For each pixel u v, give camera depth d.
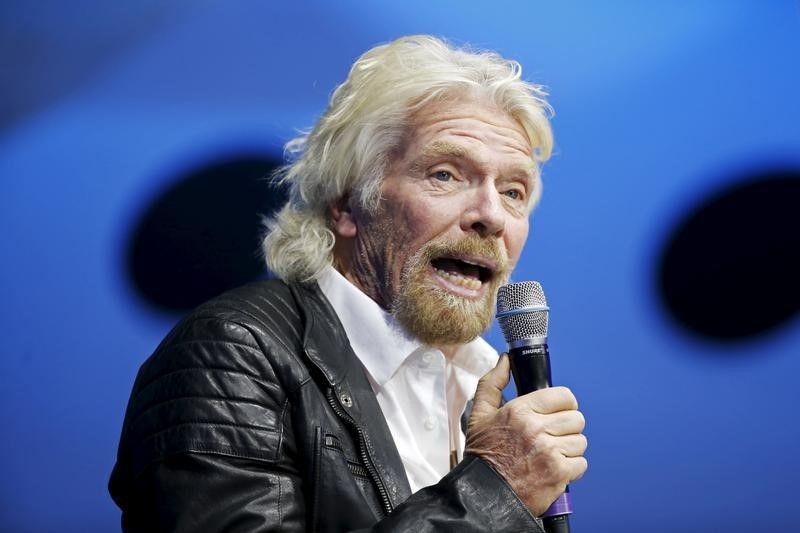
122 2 10.87
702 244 11.08
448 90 6.46
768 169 11.23
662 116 11.27
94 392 10.36
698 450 10.77
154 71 10.87
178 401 5.44
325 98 11.02
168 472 5.27
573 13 11.38
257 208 10.73
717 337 10.92
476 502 5.07
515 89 6.59
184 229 10.66
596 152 11.19
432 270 6.33
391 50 6.75
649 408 10.80
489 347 6.76
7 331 10.36
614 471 10.66
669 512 10.66
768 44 11.42
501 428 5.29
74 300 10.46
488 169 6.36
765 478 10.73
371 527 5.01
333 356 5.98
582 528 10.54
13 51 10.69
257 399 5.49
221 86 10.92
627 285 11.00
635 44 11.38
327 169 6.67
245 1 11.00
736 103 11.30
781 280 11.00
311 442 5.54
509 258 6.55
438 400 6.27
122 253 10.58
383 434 5.81
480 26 11.28
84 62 10.77
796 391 10.78
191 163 10.78
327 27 11.12
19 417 10.27
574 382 10.80
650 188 11.16
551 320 10.88
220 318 5.76
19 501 10.16
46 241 10.54
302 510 5.38
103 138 10.71
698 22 11.44
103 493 10.24
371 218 6.45
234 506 5.15
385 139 6.44
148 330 10.49
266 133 10.91
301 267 6.48
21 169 10.59
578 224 11.08
